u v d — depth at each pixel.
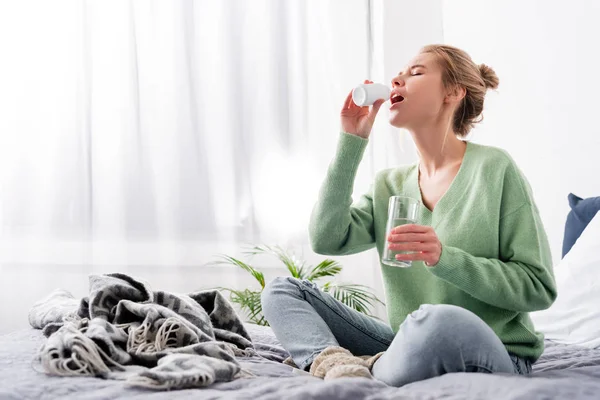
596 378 1.19
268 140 3.48
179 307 1.64
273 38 3.49
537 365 1.60
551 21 2.93
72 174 3.38
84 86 3.39
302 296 1.54
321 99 3.54
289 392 1.03
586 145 2.77
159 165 3.42
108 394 1.04
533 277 1.40
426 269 1.55
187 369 1.16
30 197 3.36
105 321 1.42
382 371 1.22
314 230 1.71
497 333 1.44
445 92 1.59
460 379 1.05
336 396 1.00
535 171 2.98
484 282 1.35
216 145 3.45
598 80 2.72
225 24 3.46
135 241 3.39
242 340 1.68
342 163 1.66
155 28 3.45
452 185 1.55
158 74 3.44
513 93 3.09
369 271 3.51
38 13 3.40
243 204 3.45
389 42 3.58
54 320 1.93
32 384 1.12
